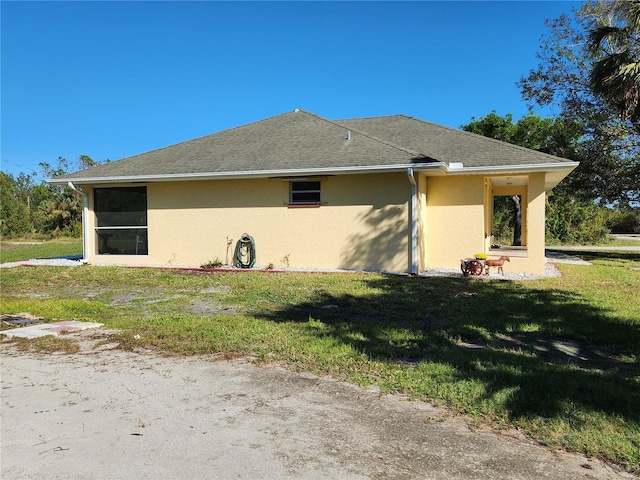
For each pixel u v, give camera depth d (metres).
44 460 3.10
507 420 3.59
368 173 12.56
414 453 3.16
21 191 49.34
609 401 3.86
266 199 13.79
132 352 5.62
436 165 11.38
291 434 3.45
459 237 13.29
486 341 5.89
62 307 8.23
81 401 4.12
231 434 3.46
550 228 31.95
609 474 2.89
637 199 21.03
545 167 11.97
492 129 28.34
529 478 2.85
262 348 5.60
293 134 15.28
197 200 14.45
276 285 10.53
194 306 8.53
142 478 2.88
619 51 12.34
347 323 6.82
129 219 15.22
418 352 5.35
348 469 2.96
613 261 17.12
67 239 37.31
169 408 3.95
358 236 13.00
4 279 12.38
